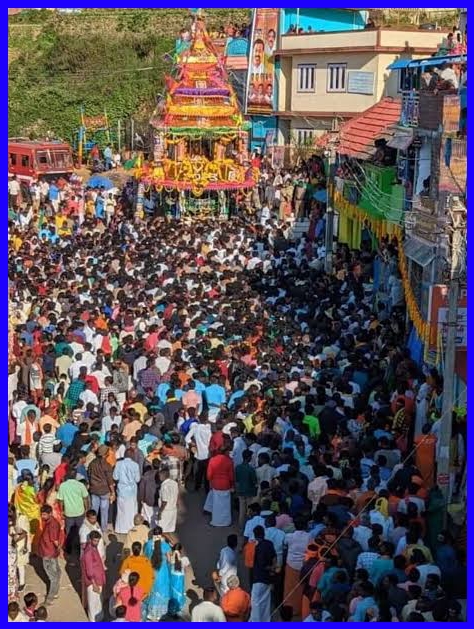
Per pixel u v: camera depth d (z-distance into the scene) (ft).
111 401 61.36
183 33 159.22
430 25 160.45
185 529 55.77
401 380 62.69
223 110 144.87
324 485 49.08
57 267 96.78
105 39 227.40
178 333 74.43
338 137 117.08
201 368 66.23
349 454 52.16
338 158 119.55
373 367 66.85
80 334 72.23
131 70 215.10
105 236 118.73
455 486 53.47
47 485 51.90
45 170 160.97
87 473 53.93
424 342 63.41
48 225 126.31
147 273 93.56
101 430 58.80
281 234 113.70
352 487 49.39
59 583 49.93
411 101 88.43
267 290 89.20
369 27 150.30
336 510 46.21
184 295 84.69
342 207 109.19
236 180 140.26
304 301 85.71
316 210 122.83
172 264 96.94
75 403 63.82
